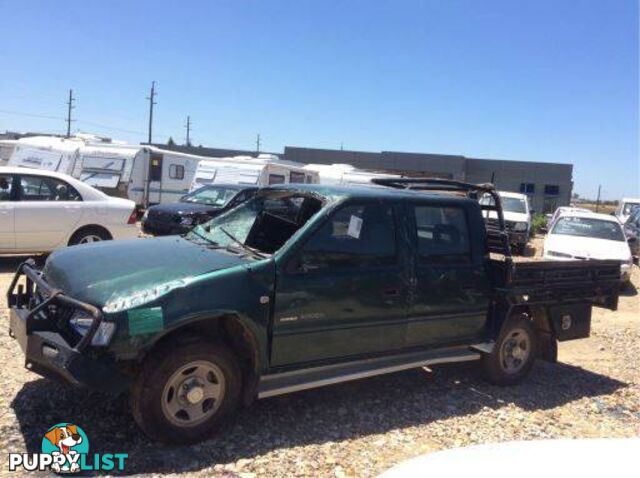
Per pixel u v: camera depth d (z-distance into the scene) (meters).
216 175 20.69
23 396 4.55
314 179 24.11
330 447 4.20
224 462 3.87
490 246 6.00
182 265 4.21
